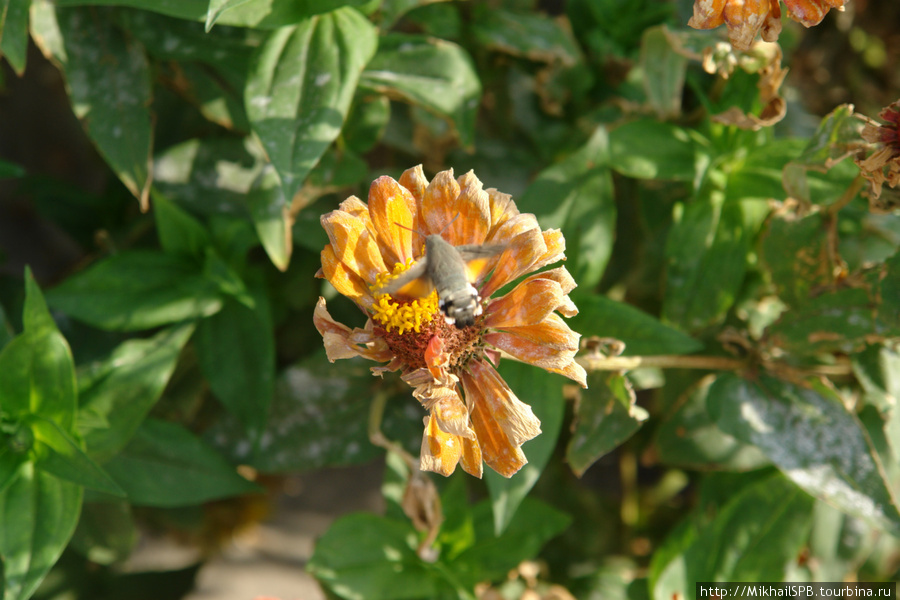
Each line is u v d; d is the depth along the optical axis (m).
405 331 0.37
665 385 0.49
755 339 0.45
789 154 0.44
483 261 0.37
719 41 0.43
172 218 0.45
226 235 0.45
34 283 0.40
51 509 0.41
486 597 0.47
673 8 0.49
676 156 0.44
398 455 0.46
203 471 0.45
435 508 0.44
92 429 0.42
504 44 0.49
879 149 0.38
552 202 0.42
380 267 0.37
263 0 0.39
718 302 0.45
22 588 0.40
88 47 0.43
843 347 0.42
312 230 0.46
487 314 0.37
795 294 0.43
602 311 0.42
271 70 0.40
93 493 0.44
